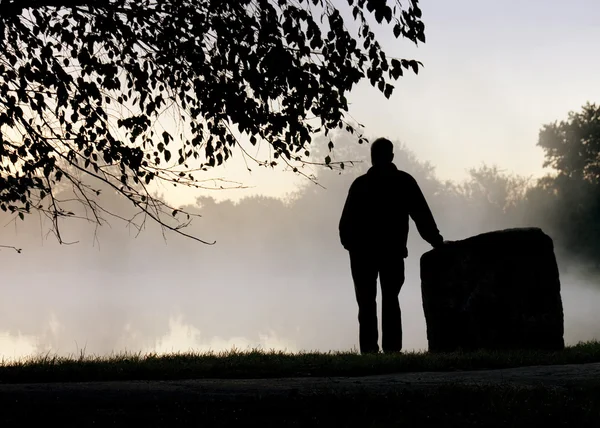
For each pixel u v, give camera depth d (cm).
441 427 483
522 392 574
